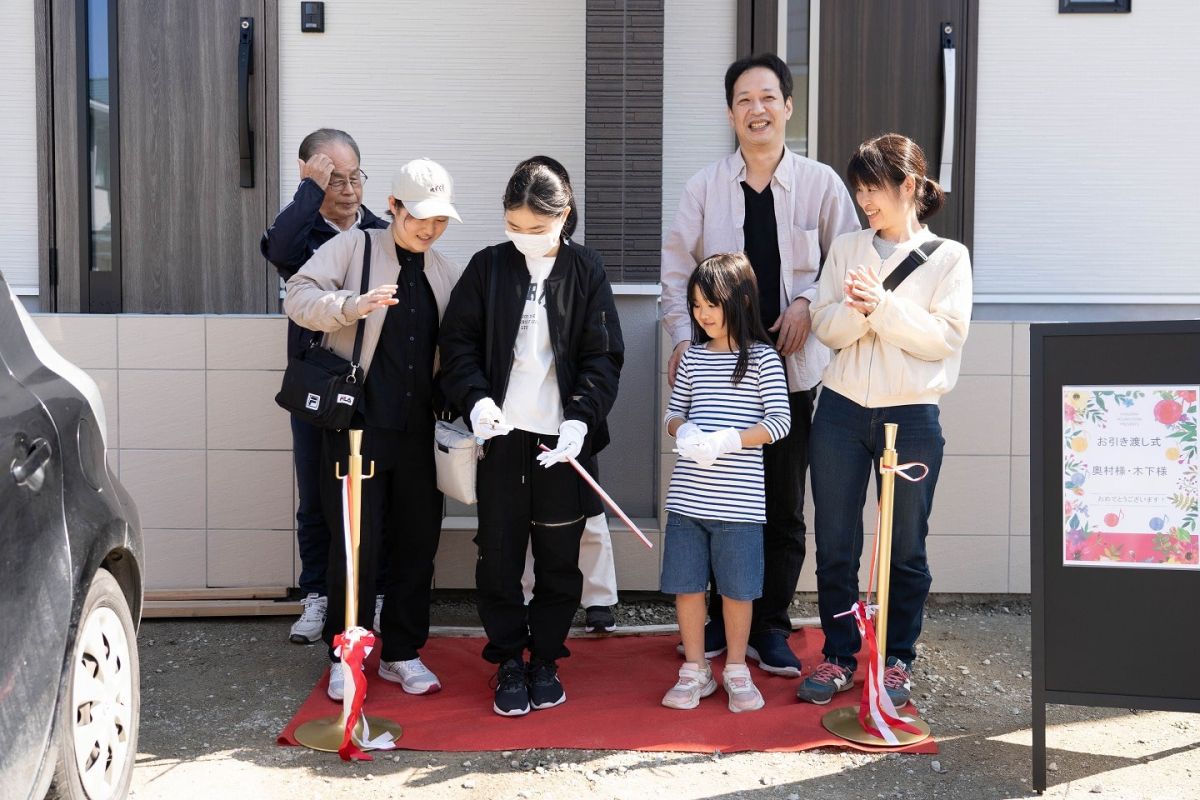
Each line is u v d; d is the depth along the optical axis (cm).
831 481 368
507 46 537
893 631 369
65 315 461
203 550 469
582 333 362
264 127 534
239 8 530
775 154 392
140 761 323
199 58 530
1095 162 548
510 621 362
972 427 473
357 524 332
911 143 357
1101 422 309
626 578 473
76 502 258
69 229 534
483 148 540
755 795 304
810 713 357
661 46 504
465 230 543
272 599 469
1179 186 551
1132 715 366
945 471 475
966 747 338
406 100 537
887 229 360
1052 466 313
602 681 390
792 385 390
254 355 463
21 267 539
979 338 471
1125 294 554
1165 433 304
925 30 538
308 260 378
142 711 364
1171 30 545
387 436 361
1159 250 553
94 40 530
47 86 529
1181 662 303
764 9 533
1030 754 334
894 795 305
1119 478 307
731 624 365
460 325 358
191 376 464
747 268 364
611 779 313
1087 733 350
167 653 423
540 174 342
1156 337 304
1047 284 552
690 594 365
